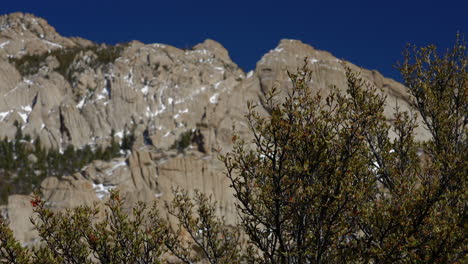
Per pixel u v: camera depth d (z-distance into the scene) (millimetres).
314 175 11156
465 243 10125
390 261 10039
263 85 138875
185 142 125438
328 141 10641
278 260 11773
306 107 11062
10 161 126188
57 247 11773
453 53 15938
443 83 15883
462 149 13539
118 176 98688
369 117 11422
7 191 111750
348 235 11766
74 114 162000
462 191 10789
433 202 10117
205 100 161500
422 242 10234
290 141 10852
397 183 11797
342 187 10508
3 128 153750
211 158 107812
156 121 152000
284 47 151375
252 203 11523
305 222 11242
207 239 14266
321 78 134625
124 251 11977
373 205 11062
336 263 11336
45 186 85188
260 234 11812
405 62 16469
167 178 94062
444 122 14531
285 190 11000
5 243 10359
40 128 158625
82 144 157000
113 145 148750
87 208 12617
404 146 14492
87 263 11859
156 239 12461
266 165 11320
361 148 11422
